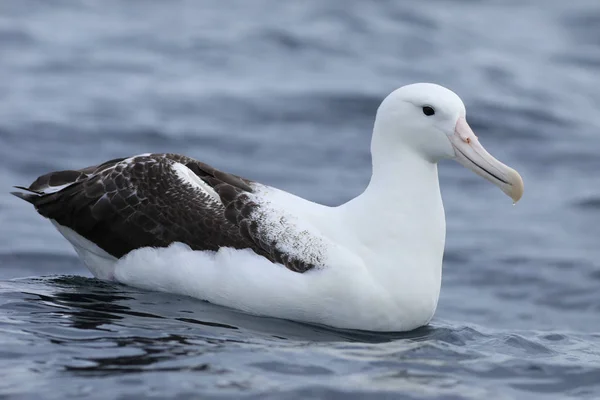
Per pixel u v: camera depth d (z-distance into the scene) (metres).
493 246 16.45
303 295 10.68
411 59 27.64
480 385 9.47
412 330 11.20
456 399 8.98
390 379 9.36
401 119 11.07
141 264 11.44
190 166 11.72
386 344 10.51
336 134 21.72
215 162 19.61
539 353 10.86
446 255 16.06
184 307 11.02
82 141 20.03
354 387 9.05
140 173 11.57
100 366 9.12
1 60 25.05
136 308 10.91
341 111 22.98
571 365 10.29
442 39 30.03
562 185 19.73
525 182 19.91
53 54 25.77
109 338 9.88
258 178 18.91
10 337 9.76
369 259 10.86
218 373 9.10
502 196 19.16
